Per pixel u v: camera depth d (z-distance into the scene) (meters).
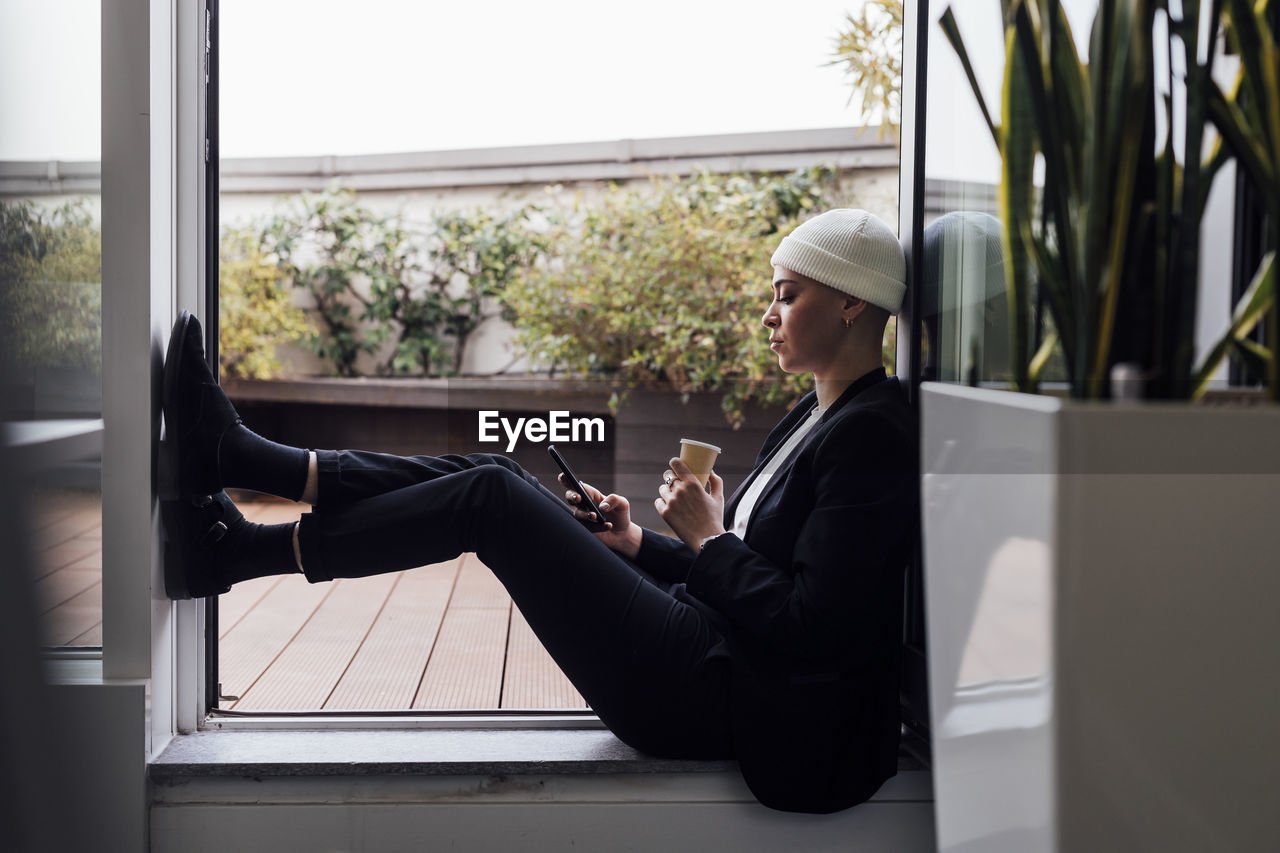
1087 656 0.77
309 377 4.38
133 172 1.29
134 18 1.28
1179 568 0.76
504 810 1.32
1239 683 0.77
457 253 4.15
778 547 1.25
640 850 1.32
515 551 1.25
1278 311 0.81
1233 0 0.80
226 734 1.42
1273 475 0.75
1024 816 0.83
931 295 1.41
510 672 1.98
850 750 1.23
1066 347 0.88
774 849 1.31
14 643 1.19
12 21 1.24
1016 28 0.92
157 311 1.34
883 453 1.21
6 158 1.23
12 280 1.23
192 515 1.34
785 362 1.41
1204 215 0.81
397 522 1.27
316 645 2.17
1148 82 0.80
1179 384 0.81
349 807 1.32
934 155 1.40
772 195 3.05
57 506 1.26
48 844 1.24
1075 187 0.88
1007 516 0.84
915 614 1.42
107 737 1.28
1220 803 0.78
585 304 3.05
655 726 1.25
